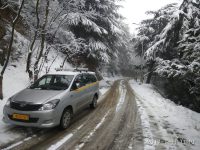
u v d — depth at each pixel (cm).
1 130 628
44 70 1476
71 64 2064
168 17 2191
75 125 731
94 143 569
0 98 896
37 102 609
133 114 924
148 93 1805
